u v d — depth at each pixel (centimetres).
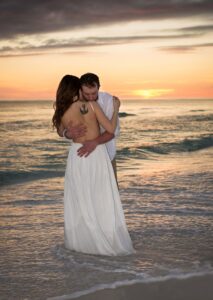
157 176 946
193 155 1440
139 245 479
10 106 6994
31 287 372
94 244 449
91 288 361
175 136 2191
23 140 1986
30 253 462
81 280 384
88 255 449
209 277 380
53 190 840
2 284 379
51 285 375
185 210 627
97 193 452
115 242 451
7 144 1827
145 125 2952
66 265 423
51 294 356
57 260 438
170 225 554
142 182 864
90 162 452
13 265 427
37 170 1167
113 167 495
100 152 456
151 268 405
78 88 453
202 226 549
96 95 452
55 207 682
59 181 973
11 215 629
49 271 409
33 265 426
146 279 376
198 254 445
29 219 605
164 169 1080
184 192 755
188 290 353
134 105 8988
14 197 768
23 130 2572
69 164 461
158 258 434
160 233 521
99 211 453
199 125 2948
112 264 420
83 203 452
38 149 1666
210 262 419
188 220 576
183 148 1645
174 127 2791
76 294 351
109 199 452
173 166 1148
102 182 453
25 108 6012
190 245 476
